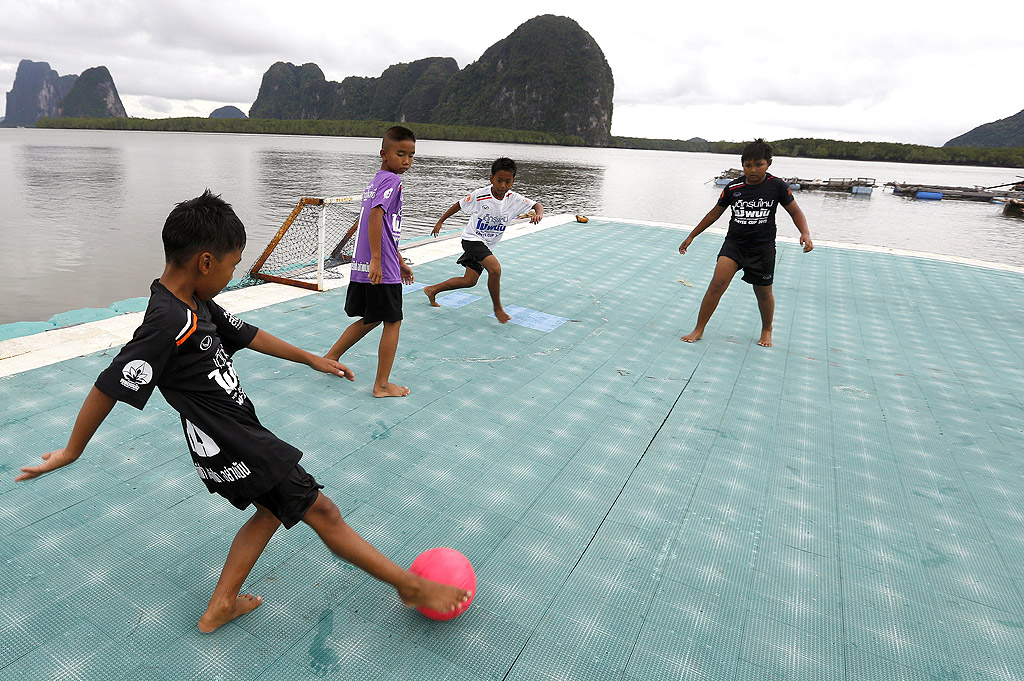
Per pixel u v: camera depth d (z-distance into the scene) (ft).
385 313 12.44
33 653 6.24
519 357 15.99
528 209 17.78
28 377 12.42
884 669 6.74
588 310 20.65
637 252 30.91
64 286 40.81
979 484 10.94
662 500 9.90
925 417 13.74
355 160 205.98
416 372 14.53
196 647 6.44
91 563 7.60
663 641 6.98
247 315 17.52
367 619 7.02
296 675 6.18
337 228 28.71
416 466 10.42
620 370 15.55
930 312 22.85
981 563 8.71
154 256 50.90
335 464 10.27
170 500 8.96
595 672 6.48
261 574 7.65
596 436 11.95
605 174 237.25
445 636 6.85
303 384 13.39
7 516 8.34
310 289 20.75
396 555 8.11
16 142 311.27
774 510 9.80
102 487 9.14
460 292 21.72
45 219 66.74
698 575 8.15
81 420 5.17
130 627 6.66
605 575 8.05
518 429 12.03
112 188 100.42
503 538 8.68
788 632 7.23
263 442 5.89
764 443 12.10
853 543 9.05
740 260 17.08
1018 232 104.01
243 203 85.71
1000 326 21.35
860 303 23.73
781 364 16.69
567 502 9.68
